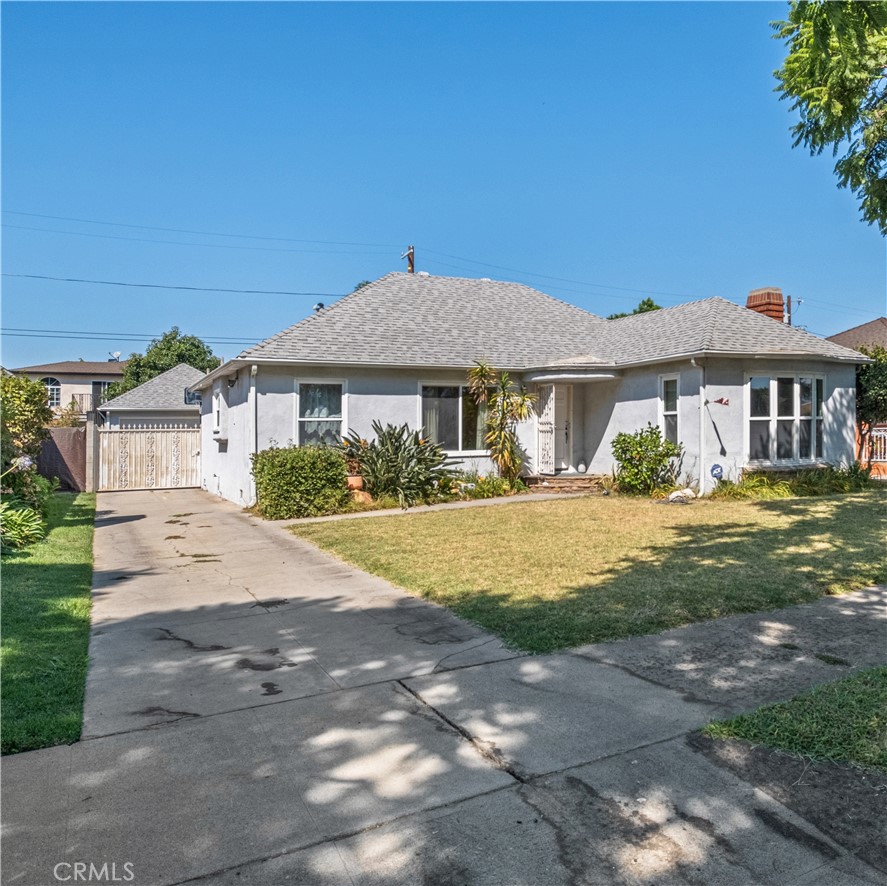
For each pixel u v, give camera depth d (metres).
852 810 2.87
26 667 4.55
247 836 2.72
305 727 3.73
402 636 5.36
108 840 2.68
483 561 8.03
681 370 14.60
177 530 11.50
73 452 19.23
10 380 14.50
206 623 5.81
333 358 14.45
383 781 3.14
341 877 2.47
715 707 3.91
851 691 4.02
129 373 46.22
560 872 2.50
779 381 15.16
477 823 2.80
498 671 4.55
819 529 9.85
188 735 3.63
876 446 18.88
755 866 2.52
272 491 12.70
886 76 6.79
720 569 7.34
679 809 2.89
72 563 8.24
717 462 14.17
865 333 32.88
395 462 14.08
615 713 3.85
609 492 15.45
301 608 6.27
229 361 14.80
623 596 6.26
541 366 16.16
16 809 2.90
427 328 16.92
